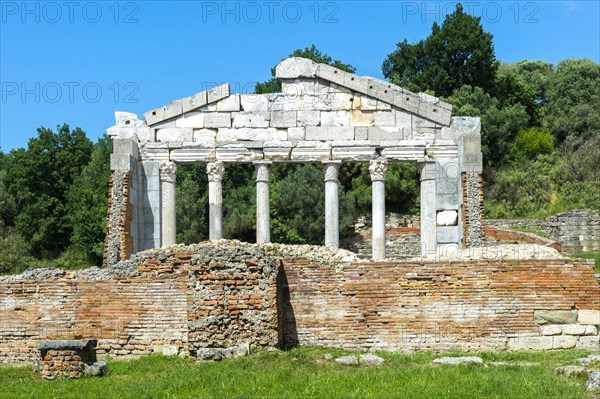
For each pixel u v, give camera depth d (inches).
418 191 2689.5
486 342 1015.6
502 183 2741.1
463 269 1030.4
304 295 1048.8
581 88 3403.1
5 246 2709.2
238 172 2800.2
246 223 2514.8
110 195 1536.7
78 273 1091.3
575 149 3004.4
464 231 1523.1
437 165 1621.6
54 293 1046.4
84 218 2687.0
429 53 3218.5
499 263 1027.9
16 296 1051.3
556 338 1010.1
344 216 2471.7
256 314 983.0
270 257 1011.9
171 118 1662.2
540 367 866.1
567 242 2313.0
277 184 2598.4
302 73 1648.6
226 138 1648.6
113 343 1030.4
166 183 1644.9
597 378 753.0
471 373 837.8
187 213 2532.0
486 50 3176.7
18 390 833.5
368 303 1038.4
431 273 1033.5
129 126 1663.4
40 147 3026.6
